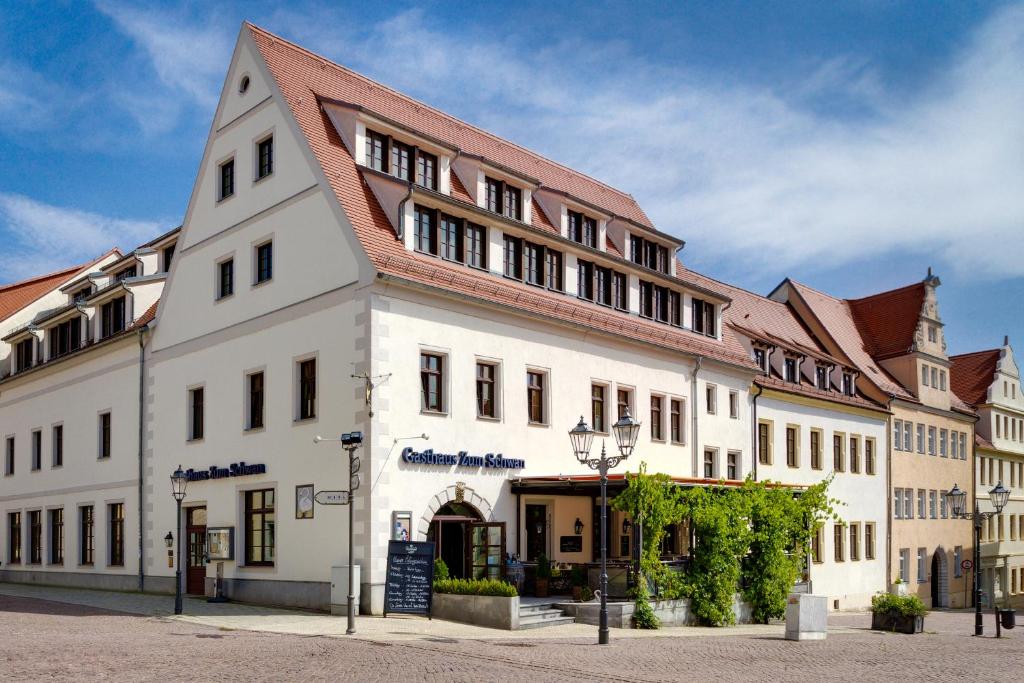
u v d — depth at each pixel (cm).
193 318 3105
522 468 2862
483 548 2700
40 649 1700
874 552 4828
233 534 2797
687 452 3594
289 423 2675
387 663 1617
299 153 2750
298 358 2677
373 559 2409
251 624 2194
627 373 3338
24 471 3984
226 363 2938
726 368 3856
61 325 3912
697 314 3844
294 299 2716
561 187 3694
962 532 5694
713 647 2139
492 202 3041
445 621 2344
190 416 3069
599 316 3247
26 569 3875
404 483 2508
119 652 1673
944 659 2086
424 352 2620
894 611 2948
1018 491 6569
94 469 3516
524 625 2320
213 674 1455
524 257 3020
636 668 1712
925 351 5500
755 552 3006
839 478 4628
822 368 4734
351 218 2581
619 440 2212
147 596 2984
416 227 2697
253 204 2914
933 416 5519
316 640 1908
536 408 2983
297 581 2578
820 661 1947
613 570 2645
